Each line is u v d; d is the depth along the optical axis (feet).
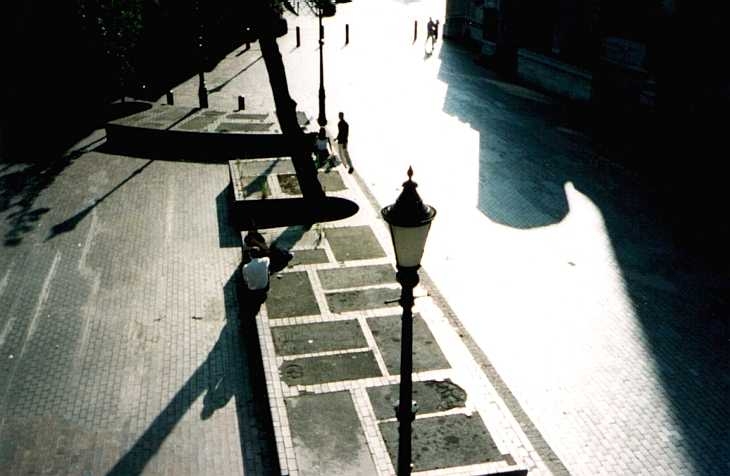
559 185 65.82
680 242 54.75
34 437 33.45
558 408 35.96
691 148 75.92
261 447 33.09
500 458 30.96
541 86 106.01
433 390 35.42
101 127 85.40
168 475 31.27
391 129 81.71
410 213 22.06
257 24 54.29
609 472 31.76
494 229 56.18
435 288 47.14
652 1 81.15
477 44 133.90
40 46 89.04
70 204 61.21
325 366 37.32
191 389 37.11
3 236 54.54
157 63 106.93
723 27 71.31
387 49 130.11
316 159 69.51
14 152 75.51
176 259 51.13
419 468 30.19
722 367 39.52
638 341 41.83
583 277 49.14
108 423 34.50
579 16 96.02
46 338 41.47
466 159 72.23
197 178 68.23
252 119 81.46
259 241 46.29
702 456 32.86
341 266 48.42
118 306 44.93
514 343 41.34
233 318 43.73
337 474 29.86
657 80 81.15
